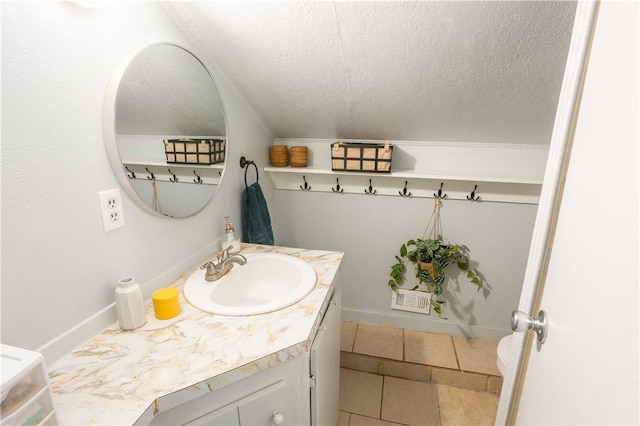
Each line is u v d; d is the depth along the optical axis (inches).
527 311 31.0
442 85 54.1
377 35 45.7
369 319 85.9
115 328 35.1
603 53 20.8
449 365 71.2
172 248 45.9
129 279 35.3
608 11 20.6
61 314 30.9
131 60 35.6
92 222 33.4
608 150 18.9
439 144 71.1
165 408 26.7
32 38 26.7
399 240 78.9
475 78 51.6
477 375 68.9
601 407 17.4
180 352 31.2
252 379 32.1
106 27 33.2
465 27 43.1
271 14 43.8
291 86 58.7
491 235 72.7
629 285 15.7
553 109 55.7
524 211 69.6
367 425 61.6
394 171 71.9
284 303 38.7
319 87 58.4
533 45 44.4
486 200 70.6
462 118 62.0
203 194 51.3
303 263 49.8
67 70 29.7
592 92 21.9
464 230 74.0
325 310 44.1
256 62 52.9
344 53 49.6
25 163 27.0
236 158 61.5
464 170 71.2
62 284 30.8
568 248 23.6
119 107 34.4
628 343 15.4
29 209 27.6
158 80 40.1
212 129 52.3
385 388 70.4
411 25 43.6
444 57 48.3
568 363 21.8
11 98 25.6
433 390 69.8
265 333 33.8
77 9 30.1
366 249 81.7
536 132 62.6
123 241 37.5
